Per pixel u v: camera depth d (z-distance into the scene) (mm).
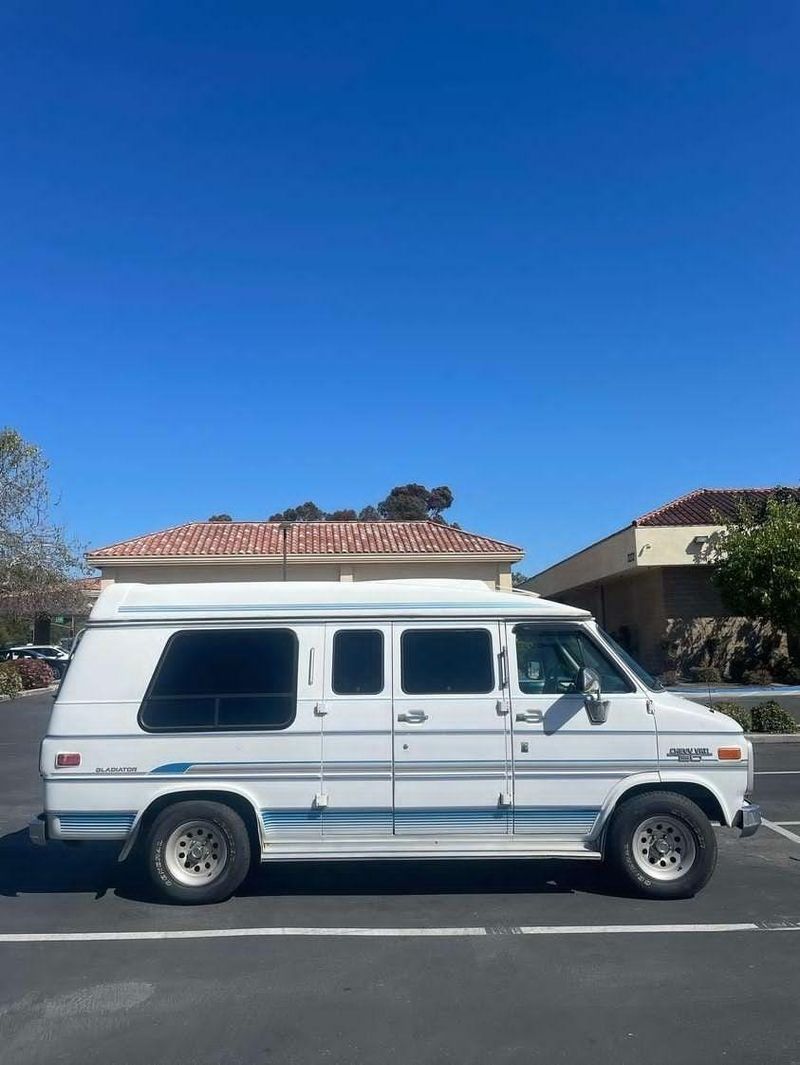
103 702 7387
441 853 7215
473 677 7469
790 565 26922
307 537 35688
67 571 35719
